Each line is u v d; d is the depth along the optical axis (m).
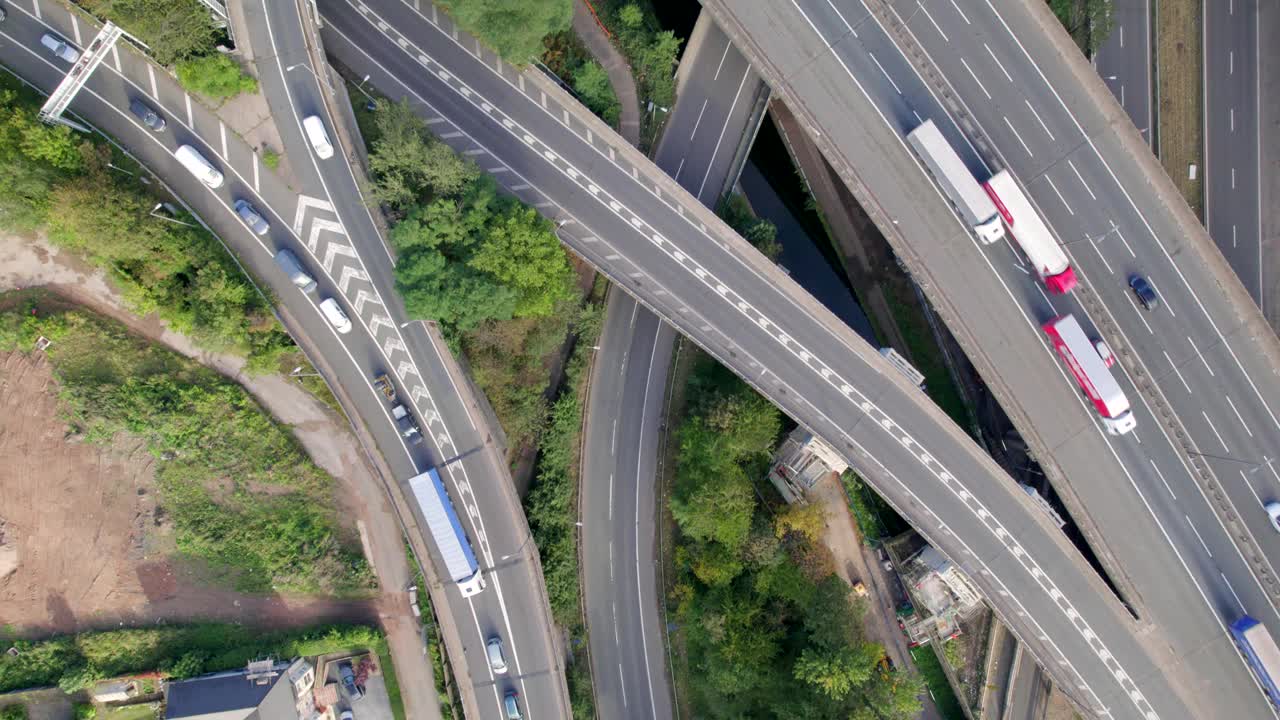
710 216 64.38
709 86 69.06
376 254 62.38
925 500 65.06
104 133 59.72
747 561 68.62
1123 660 64.81
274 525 66.56
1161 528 63.81
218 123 60.62
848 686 62.28
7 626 65.56
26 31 59.06
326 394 65.88
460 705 68.62
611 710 74.31
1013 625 65.38
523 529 67.38
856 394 65.25
